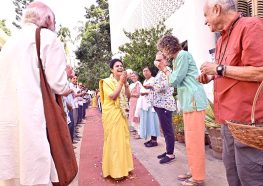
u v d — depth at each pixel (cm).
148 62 1009
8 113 257
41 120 255
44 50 261
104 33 3334
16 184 268
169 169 523
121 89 485
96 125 1355
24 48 258
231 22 257
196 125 404
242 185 257
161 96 551
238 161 252
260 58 232
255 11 556
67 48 2409
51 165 261
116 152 481
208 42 762
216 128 542
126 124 504
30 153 247
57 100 279
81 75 3066
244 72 238
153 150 689
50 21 283
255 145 206
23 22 280
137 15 1733
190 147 411
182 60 398
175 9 1041
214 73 253
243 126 206
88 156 679
